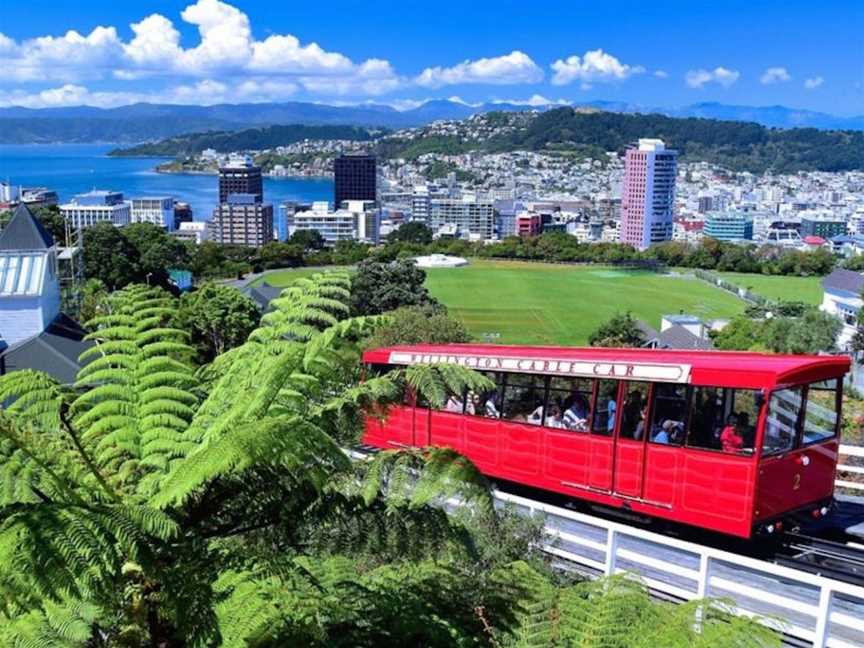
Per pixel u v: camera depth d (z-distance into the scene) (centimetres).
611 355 1692
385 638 738
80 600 623
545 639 740
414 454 785
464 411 1936
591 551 1517
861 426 2866
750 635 709
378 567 916
